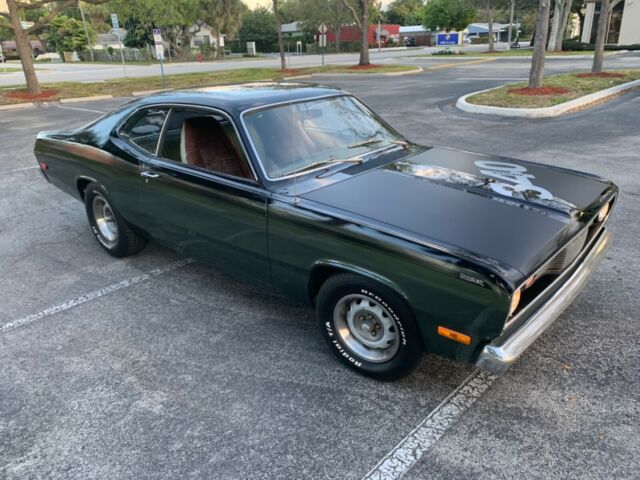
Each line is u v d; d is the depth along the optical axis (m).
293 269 3.10
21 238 5.42
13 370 3.20
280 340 3.43
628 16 34.59
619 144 8.29
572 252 2.85
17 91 18.59
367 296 2.77
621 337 3.29
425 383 2.95
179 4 46.88
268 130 3.37
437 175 3.33
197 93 3.81
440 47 60.50
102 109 14.91
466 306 2.38
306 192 3.06
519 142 8.77
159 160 3.85
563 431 2.55
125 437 2.62
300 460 2.44
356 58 39.69
